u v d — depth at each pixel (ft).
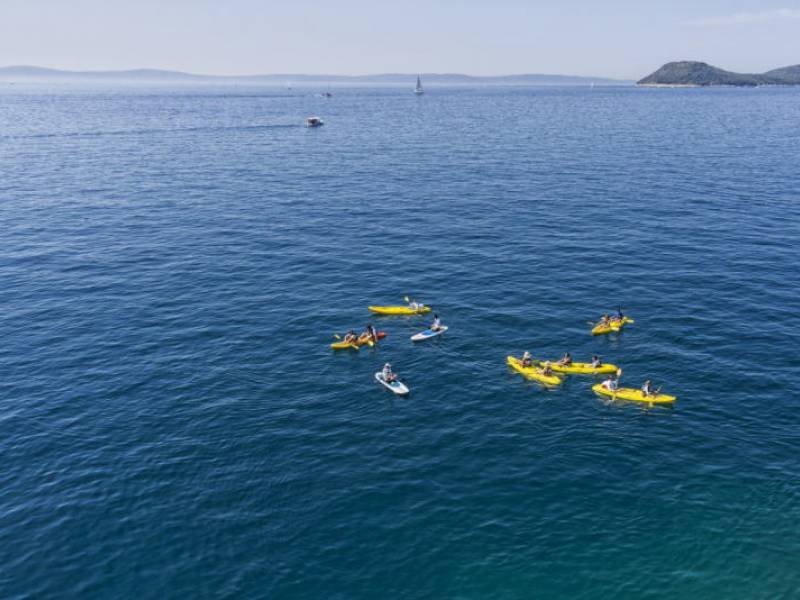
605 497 109.50
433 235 259.80
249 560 96.07
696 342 165.07
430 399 141.59
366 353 163.02
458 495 110.22
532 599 89.45
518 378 150.20
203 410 135.44
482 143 530.68
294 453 121.39
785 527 102.27
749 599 89.45
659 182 350.84
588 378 149.38
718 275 210.18
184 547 98.32
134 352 160.86
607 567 94.79
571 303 191.31
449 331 175.01
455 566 95.14
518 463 118.73
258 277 214.28
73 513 105.19
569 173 383.24
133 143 527.81
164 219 282.77
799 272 210.38
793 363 152.97
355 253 238.89
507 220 279.90
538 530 102.12
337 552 97.71
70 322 177.78
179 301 193.57
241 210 298.76
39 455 119.96
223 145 522.88
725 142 511.81
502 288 204.13
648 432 127.85
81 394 141.08
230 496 109.40
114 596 89.81
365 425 131.23
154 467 116.67
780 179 352.28
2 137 556.92
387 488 111.86
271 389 144.87
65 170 395.55
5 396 139.85
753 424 129.80
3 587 91.15
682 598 89.56
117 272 217.36
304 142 546.26
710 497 109.09
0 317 180.04
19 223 272.51
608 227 266.57
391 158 451.53
